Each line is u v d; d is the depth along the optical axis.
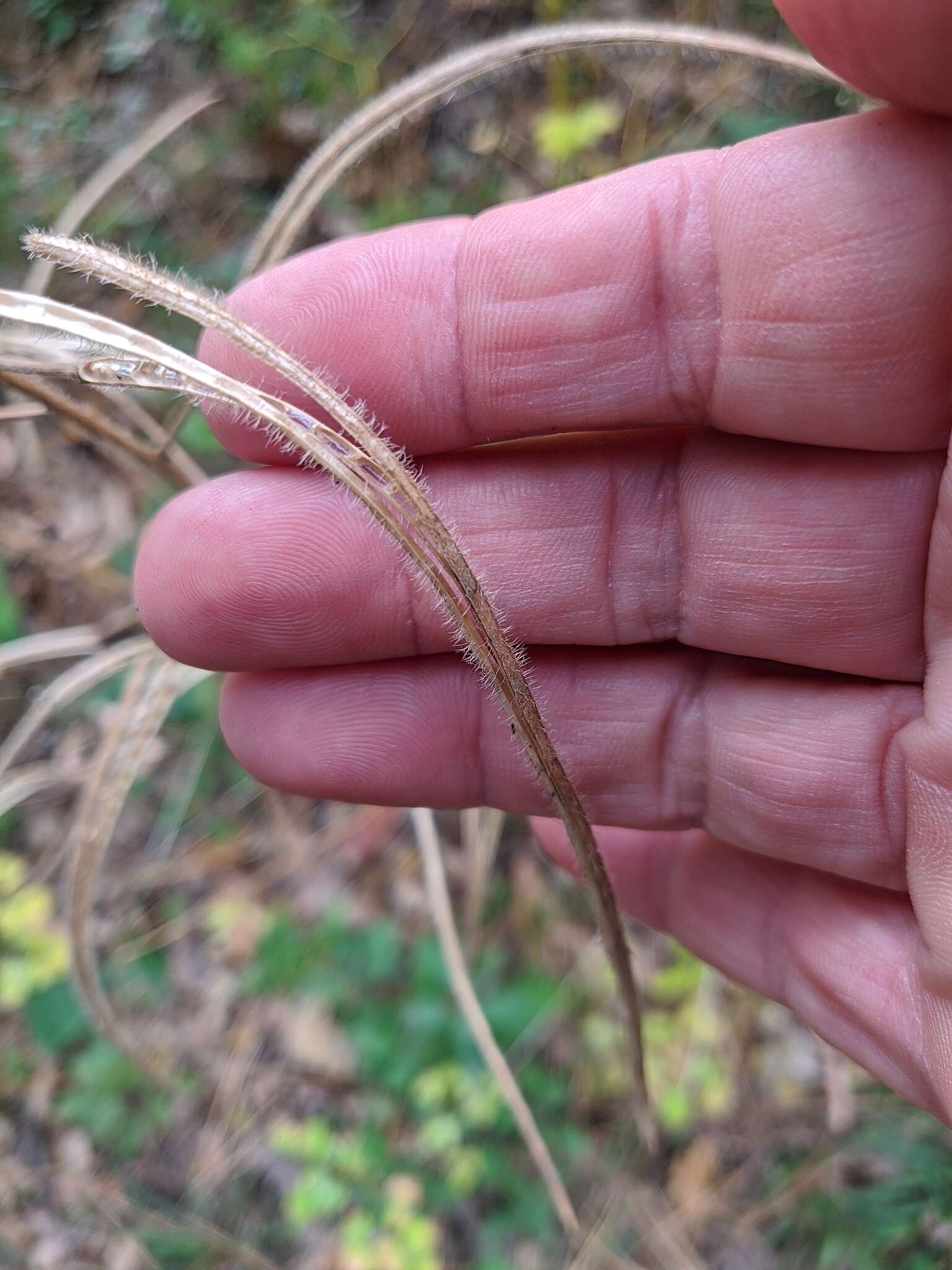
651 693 0.09
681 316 0.08
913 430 0.08
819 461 0.08
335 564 0.08
